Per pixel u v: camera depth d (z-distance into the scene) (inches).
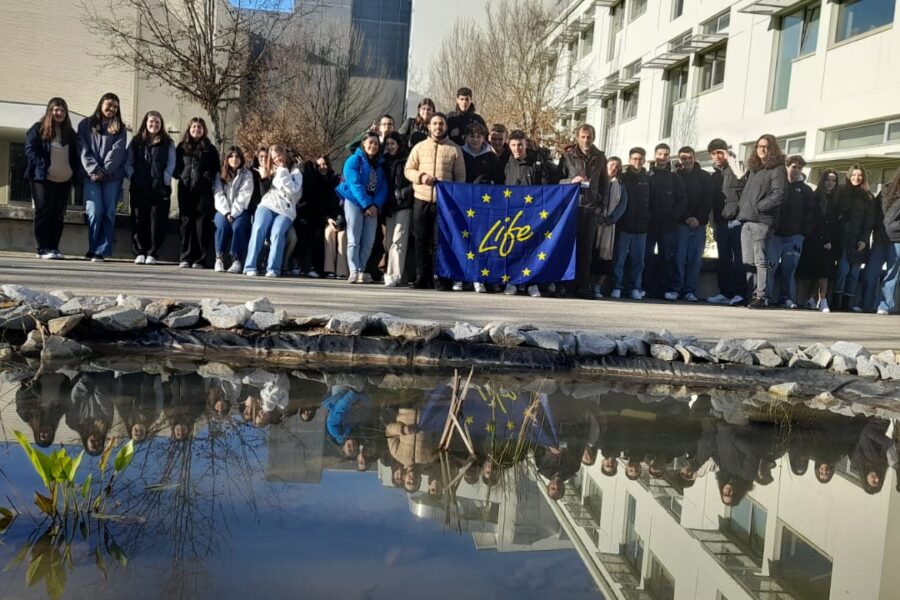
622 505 94.5
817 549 85.4
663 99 869.2
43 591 59.1
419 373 176.2
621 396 167.3
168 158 349.4
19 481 85.2
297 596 60.7
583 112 1172.5
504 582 66.9
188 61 622.8
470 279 319.6
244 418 123.0
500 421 133.3
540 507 90.4
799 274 388.2
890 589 74.9
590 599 64.9
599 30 1076.5
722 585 72.6
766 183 341.7
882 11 510.3
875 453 132.6
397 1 1443.2
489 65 1059.9
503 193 318.0
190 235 350.3
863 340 246.1
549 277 323.0
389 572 66.9
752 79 672.4
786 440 138.1
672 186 372.5
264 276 329.4
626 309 295.7
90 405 125.0
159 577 62.7
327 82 1229.1
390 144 330.0
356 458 104.0
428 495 90.4
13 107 674.2
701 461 119.1
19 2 770.8
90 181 343.0
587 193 333.7
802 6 604.4
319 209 351.3
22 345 172.6
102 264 330.6
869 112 516.4
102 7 784.9
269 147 346.6
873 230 386.9
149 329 184.9
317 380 160.6
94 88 795.4
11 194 775.1
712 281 414.6
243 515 78.7
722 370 196.1
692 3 794.8
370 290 293.7
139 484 87.0
